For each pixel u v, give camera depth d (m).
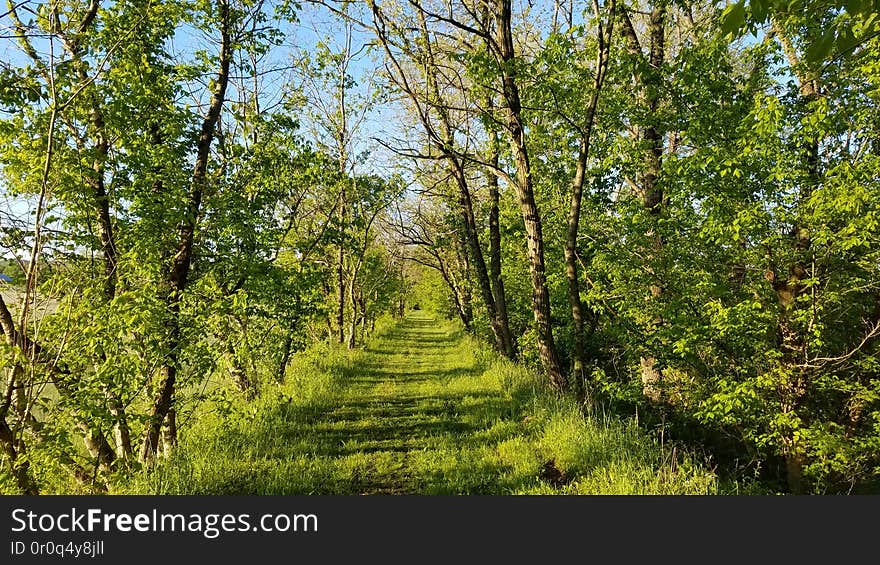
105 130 6.36
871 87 7.32
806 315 7.99
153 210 6.38
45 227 5.51
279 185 8.79
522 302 18.02
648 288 10.27
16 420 5.46
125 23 6.31
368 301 26.41
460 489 6.20
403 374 14.88
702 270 9.23
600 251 10.83
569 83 8.95
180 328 6.61
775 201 8.16
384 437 8.53
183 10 7.05
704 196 8.44
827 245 8.07
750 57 8.70
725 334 8.59
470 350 19.05
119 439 7.00
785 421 7.98
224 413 7.32
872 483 8.24
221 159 8.05
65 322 5.48
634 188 11.57
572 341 12.91
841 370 8.73
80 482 6.81
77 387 5.83
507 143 10.66
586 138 8.61
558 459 6.79
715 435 10.59
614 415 8.72
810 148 8.09
